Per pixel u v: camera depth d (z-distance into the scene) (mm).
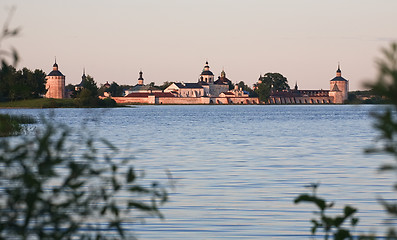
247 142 128500
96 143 120500
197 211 45781
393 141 8898
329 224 13102
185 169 74812
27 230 11141
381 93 8492
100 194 11969
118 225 12266
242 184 60875
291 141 131625
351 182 61812
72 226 11594
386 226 39500
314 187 13773
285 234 38688
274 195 53719
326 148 110438
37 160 11117
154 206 12234
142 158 88625
